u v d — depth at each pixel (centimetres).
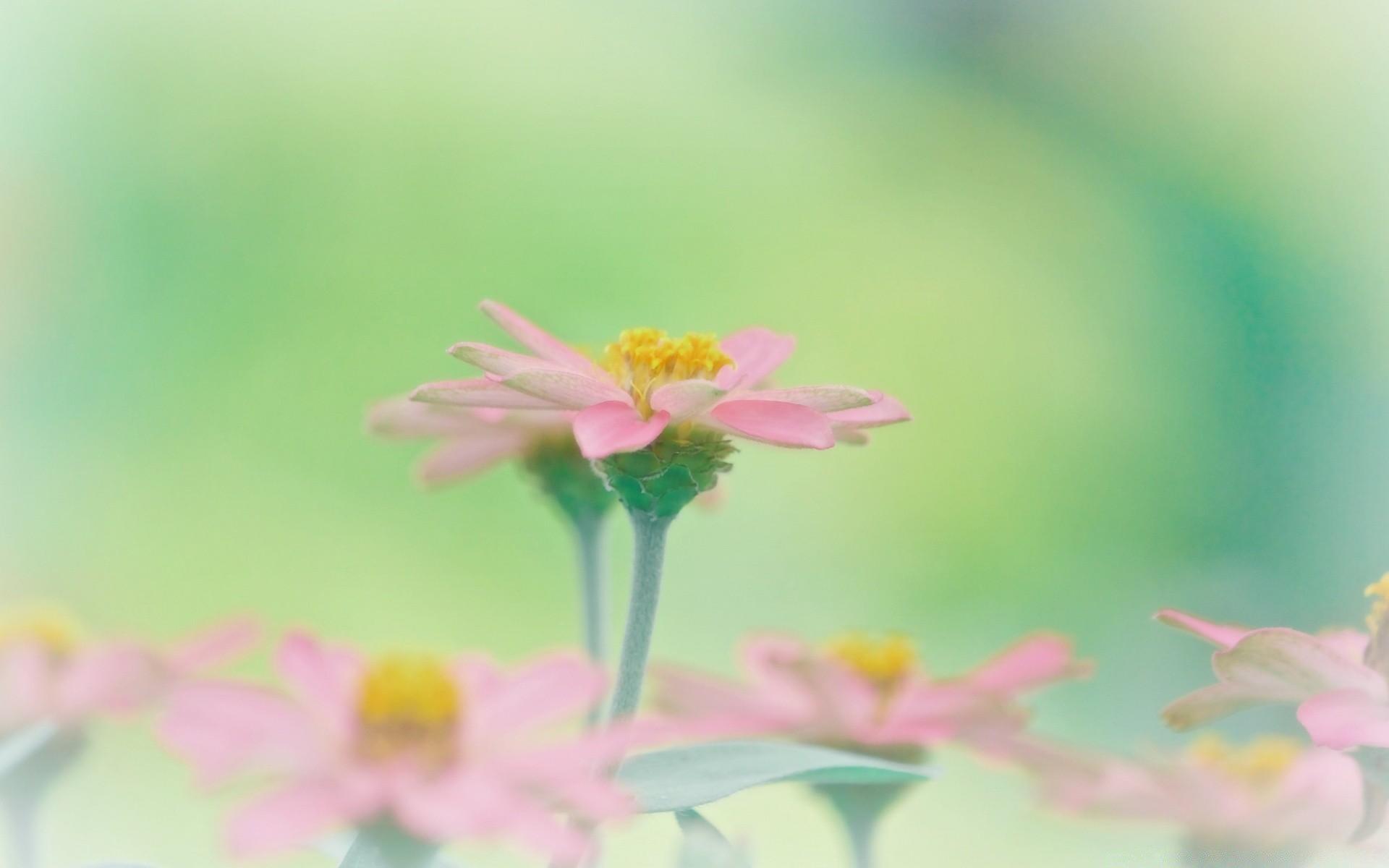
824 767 46
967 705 50
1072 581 174
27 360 155
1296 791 49
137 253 164
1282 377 187
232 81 172
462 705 47
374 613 149
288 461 160
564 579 150
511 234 179
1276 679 46
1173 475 181
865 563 166
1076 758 50
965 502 176
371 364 169
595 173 185
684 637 154
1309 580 170
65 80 165
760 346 49
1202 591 171
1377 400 185
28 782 49
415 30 179
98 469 154
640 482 47
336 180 173
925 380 187
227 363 164
